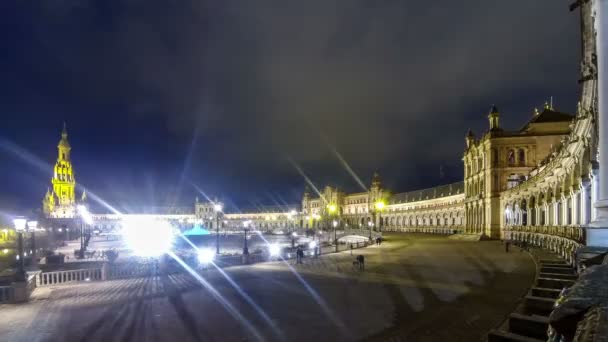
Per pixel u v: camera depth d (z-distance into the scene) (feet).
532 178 171.83
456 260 125.80
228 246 317.22
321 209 594.65
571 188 112.47
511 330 35.63
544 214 168.14
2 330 47.96
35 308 59.36
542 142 238.27
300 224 642.63
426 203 418.31
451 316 52.29
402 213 465.47
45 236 268.41
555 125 240.32
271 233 487.20
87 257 175.11
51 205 462.60
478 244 205.46
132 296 68.28
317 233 362.33
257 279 88.38
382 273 97.19
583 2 58.49
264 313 55.93
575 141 99.81
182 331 47.29
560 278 54.44
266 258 129.18
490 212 244.63
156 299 66.13
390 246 197.16
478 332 44.96
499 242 217.56
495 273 92.02
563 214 125.39
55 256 137.28
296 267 111.55
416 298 65.10
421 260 127.95
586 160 96.07
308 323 50.47
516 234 201.36
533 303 42.55
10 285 63.72
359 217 540.93
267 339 44.19
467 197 293.84
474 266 108.06
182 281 85.87
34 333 46.75
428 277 88.99
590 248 39.04
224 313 55.98
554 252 120.47
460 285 77.05
